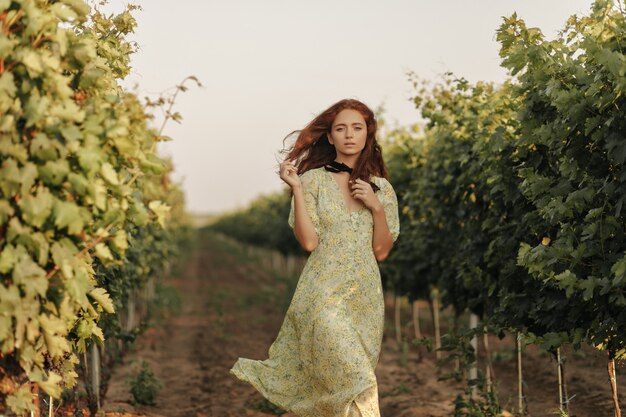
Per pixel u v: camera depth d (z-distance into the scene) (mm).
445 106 6789
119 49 4457
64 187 3045
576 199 4066
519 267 5262
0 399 3172
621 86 3590
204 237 95438
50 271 3145
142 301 12578
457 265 7289
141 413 6633
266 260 36531
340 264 3865
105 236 3166
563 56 4469
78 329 3701
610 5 4426
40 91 2990
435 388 7875
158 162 3230
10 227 2854
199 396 7738
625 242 3949
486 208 6293
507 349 9789
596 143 4098
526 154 4887
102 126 3053
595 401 6688
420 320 13961
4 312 2881
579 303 4312
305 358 3904
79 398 6652
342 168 4016
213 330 13195
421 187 7980
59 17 3111
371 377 3666
